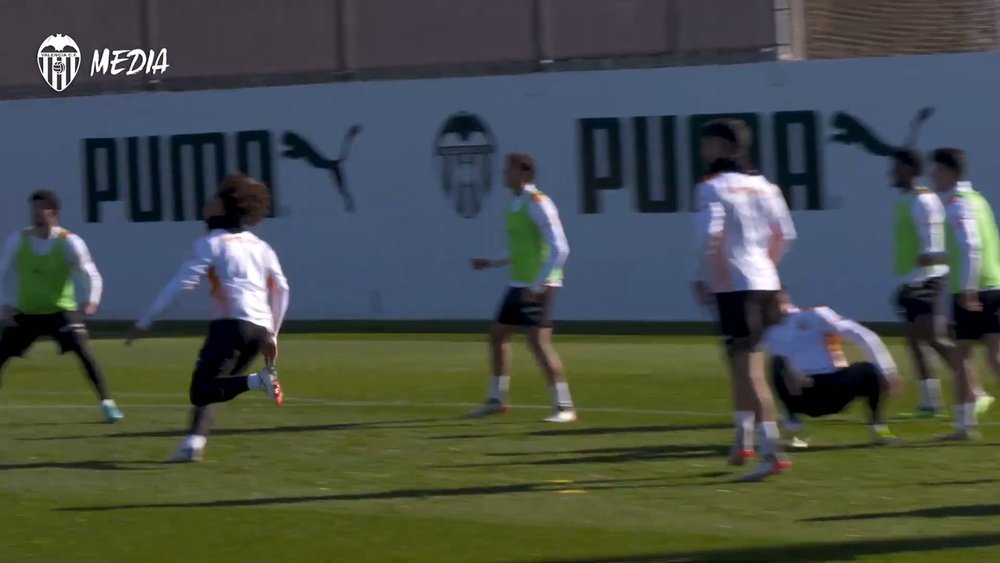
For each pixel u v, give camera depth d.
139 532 29.50
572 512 30.69
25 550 28.08
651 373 56.53
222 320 36.88
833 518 29.58
